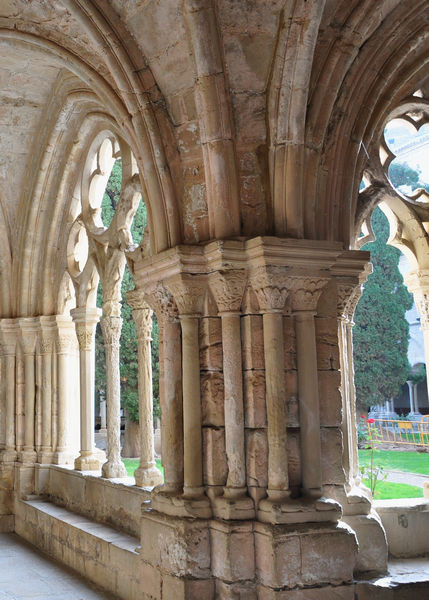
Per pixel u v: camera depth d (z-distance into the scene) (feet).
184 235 16.46
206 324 16.01
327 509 14.71
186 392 15.92
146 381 21.29
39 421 29.40
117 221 23.02
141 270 17.12
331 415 15.87
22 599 18.74
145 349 21.29
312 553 14.25
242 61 15.55
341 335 17.46
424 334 20.16
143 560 16.43
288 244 15.19
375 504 17.65
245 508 14.88
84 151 26.45
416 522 17.49
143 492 19.85
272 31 15.33
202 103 15.52
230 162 15.72
